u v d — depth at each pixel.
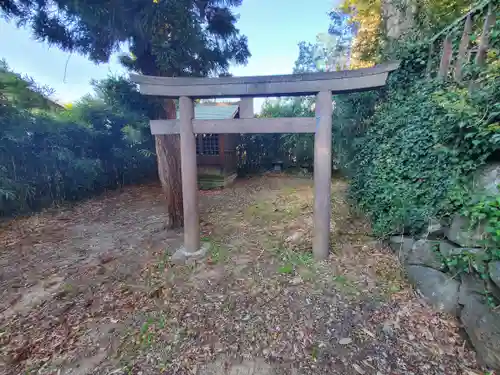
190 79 2.78
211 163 7.46
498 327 1.50
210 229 4.02
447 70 2.74
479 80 2.20
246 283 2.52
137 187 7.44
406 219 2.68
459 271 1.91
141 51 3.34
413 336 1.78
